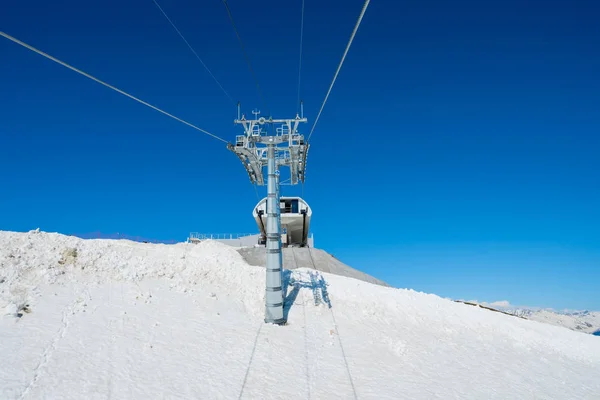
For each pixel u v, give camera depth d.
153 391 11.50
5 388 9.83
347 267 41.28
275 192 20.19
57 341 12.66
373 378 15.12
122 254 22.69
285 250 41.72
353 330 20.23
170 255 25.05
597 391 18.89
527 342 25.66
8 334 12.27
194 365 13.56
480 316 28.06
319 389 13.70
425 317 25.53
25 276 16.92
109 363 12.28
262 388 13.10
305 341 17.66
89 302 16.11
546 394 17.08
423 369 16.98
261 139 20.17
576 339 29.05
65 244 21.56
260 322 19.09
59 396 10.19
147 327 15.34
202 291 21.03
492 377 17.77
